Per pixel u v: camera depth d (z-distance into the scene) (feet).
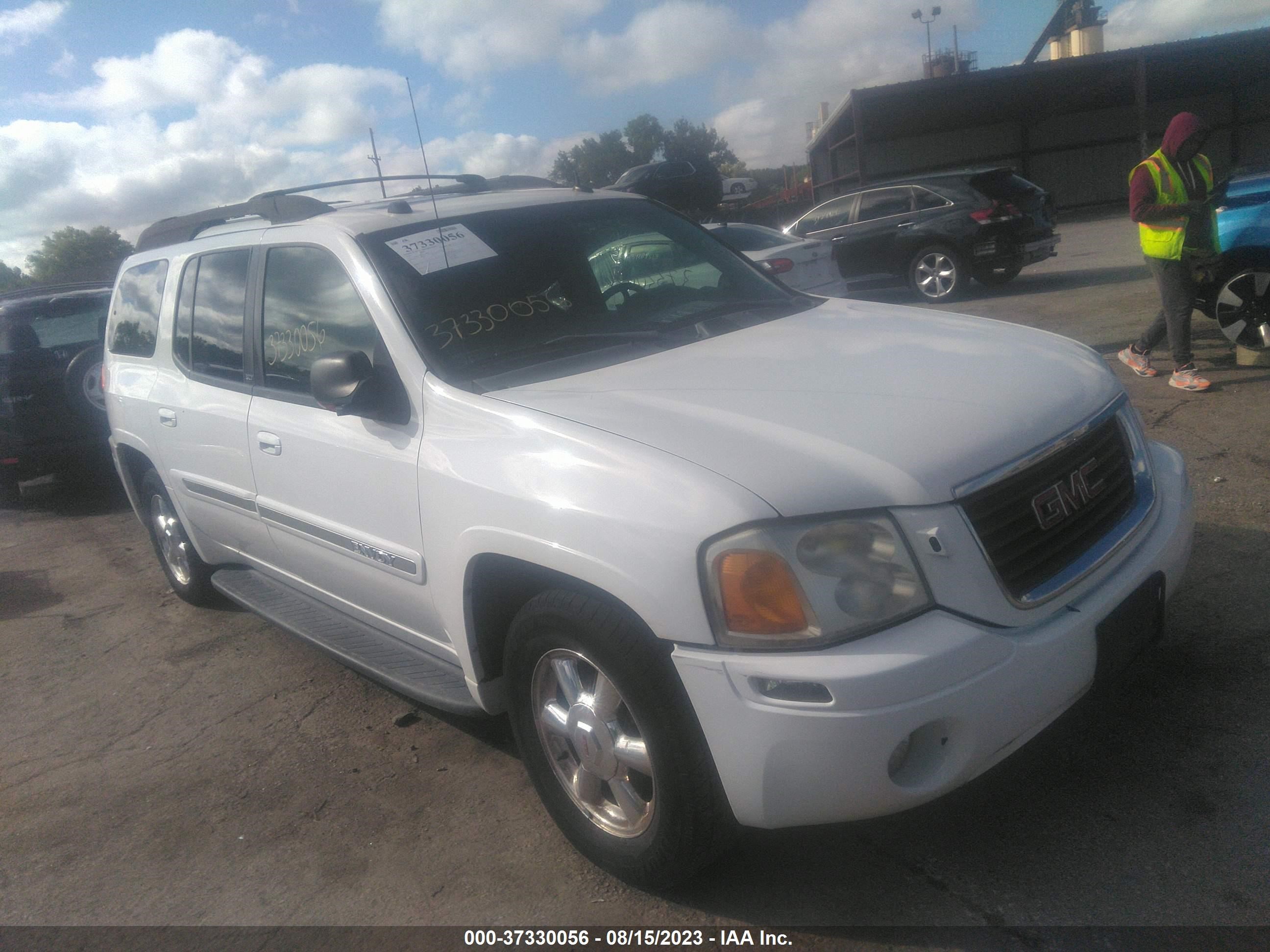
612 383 9.17
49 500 29.09
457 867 9.29
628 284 11.76
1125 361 22.91
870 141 116.26
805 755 6.82
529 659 8.66
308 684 13.94
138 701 14.20
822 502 7.03
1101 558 7.97
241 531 13.43
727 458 7.43
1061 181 112.98
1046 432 7.98
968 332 10.32
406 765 11.31
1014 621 7.24
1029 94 95.86
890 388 8.45
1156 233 20.08
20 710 14.47
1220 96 107.14
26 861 10.46
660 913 8.25
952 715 6.84
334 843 9.95
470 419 9.07
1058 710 7.51
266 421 11.78
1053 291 39.42
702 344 10.43
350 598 11.68
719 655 7.02
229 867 9.82
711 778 7.47
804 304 12.29
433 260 10.77
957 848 8.46
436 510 9.22
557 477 8.02
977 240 40.83
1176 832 8.22
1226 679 10.21
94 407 26.23
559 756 8.92
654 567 7.25
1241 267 21.68
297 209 12.37
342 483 10.56
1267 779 8.65
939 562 7.06
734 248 13.53
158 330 15.12
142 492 17.49
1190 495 9.55
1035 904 7.70
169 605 18.16
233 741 12.52
